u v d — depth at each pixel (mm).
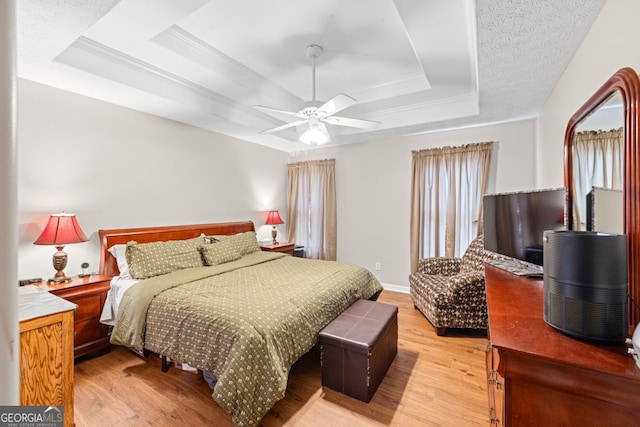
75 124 2678
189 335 1862
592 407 848
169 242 2961
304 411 1812
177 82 2893
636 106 1143
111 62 2412
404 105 3623
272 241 4879
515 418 938
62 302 1620
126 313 2250
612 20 1378
